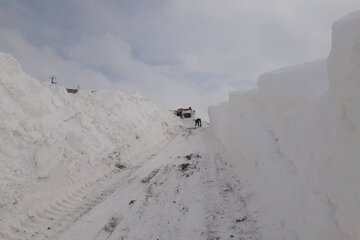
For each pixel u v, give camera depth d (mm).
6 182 8102
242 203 8227
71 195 9500
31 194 8430
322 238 4629
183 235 6922
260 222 6977
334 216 4527
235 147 11938
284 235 5938
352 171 4086
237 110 12969
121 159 13938
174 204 8609
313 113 5695
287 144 7031
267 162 7844
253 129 9836
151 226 7441
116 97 21172
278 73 8336
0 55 12148
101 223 7754
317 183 5164
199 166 12219
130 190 10070
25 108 11211
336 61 4410
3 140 9258
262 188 7820
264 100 9469
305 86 6676
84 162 11531
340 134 4391
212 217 7656
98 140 13688
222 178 10453
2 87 10898
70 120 13445
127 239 6895
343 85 4191
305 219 5402
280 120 7672
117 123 17438
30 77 13039
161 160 14078
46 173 9422
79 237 7098
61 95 14945
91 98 18328
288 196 6234
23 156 9352
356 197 3961
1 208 7395
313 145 5410
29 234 7199
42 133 10891
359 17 4062
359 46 3885
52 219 7992
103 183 11039
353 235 4062
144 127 20094
